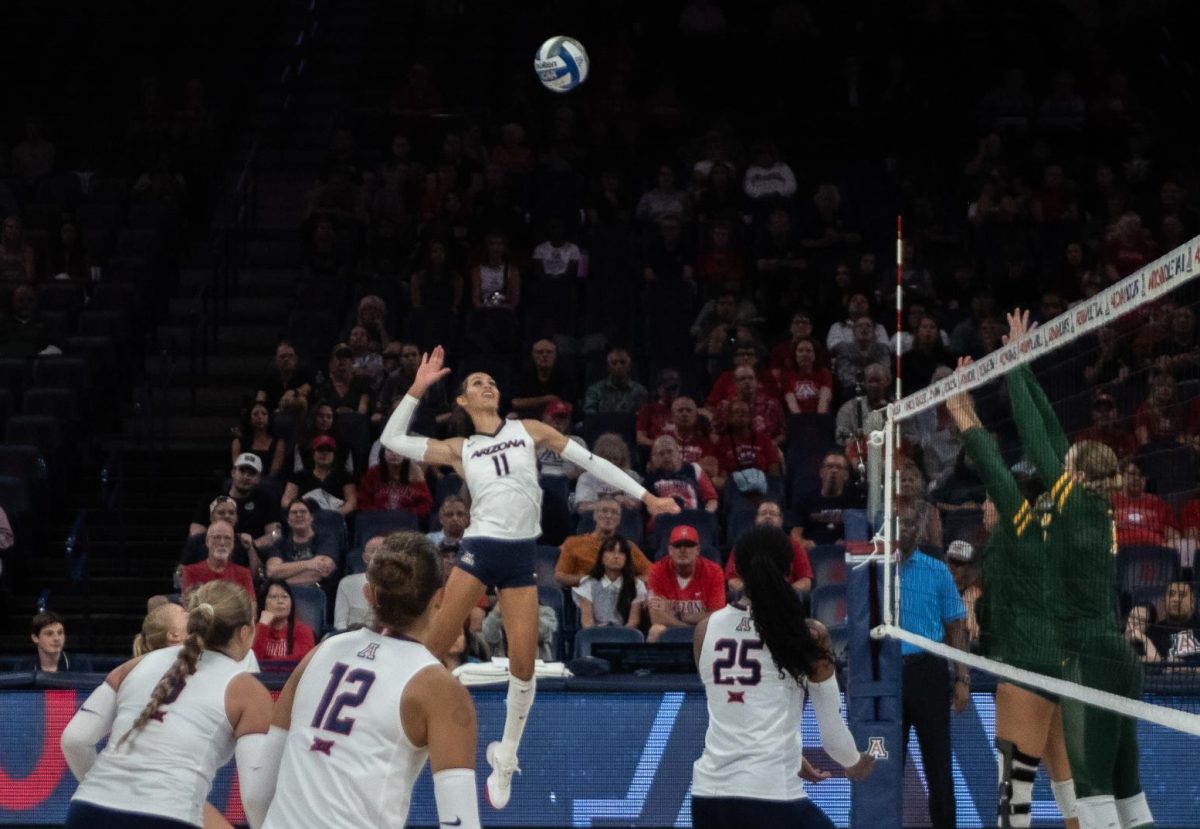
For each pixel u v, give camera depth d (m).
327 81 22.70
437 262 17.88
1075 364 11.65
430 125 21.02
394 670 4.76
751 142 21.92
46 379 16.08
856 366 16.17
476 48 23.02
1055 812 9.48
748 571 6.11
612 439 13.48
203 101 21.05
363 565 12.42
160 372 17.56
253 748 5.49
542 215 19.28
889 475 8.50
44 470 14.87
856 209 19.92
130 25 23.69
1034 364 11.08
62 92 22.56
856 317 16.80
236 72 22.58
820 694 6.09
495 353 16.94
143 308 18.03
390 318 17.22
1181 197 19.05
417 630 4.90
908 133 21.55
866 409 13.49
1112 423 8.06
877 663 8.44
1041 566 7.13
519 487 8.12
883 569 8.48
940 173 20.86
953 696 9.32
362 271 18.39
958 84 22.17
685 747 9.52
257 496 13.35
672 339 17.34
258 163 21.19
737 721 6.15
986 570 7.62
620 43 22.16
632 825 9.48
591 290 17.72
